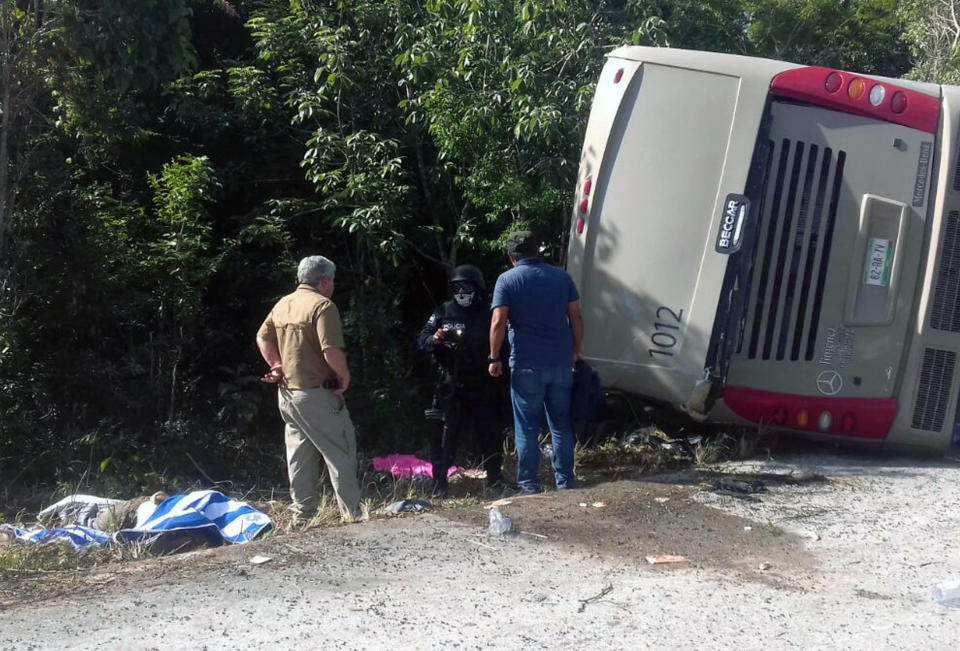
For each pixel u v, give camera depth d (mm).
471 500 6832
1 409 8336
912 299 7441
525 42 10000
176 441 9148
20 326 8625
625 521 5867
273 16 10836
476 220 10500
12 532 6203
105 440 8789
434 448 7320
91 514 6680
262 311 10492
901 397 7465
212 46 11836
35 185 8602
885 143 7391
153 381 9414
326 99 10195
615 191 7465
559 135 9531
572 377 6812
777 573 5082
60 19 7992
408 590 4719
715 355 7188
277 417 10422
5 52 8070
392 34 10719
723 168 7211
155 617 4348
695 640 4242
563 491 6547
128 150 10711
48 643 4062
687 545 5473
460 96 9727
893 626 4438
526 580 4895
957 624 4477
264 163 11078
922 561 5289
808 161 7375
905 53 19266
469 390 7258
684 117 7328
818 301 7438
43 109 8898
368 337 10555
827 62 17297
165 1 8312
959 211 7406
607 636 4258
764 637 4293
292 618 4359
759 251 7391
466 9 9805
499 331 6652
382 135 10695
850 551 5430
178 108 10414
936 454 7629
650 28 10070
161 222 9516
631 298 7387
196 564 5070
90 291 8859
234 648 4043
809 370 7473
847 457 7672
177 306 9359
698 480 6855
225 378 10312
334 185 9906
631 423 8445
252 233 9844
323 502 6445
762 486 6711
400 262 10781
